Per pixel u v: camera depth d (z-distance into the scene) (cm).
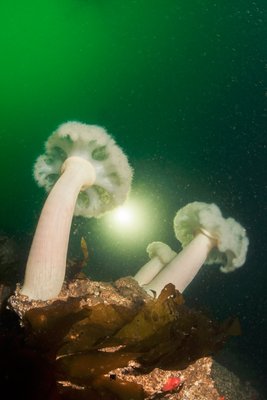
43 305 60
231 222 87
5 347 40
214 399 65
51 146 71
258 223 337
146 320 51
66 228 65
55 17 321
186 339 55
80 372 44
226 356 170
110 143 69
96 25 348
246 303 239
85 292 67
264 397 128
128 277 76
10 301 59
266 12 362
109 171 71
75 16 329
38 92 326
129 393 45
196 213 89
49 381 39
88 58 359
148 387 55
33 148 273
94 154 71
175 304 60
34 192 233
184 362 55
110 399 44
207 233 85
